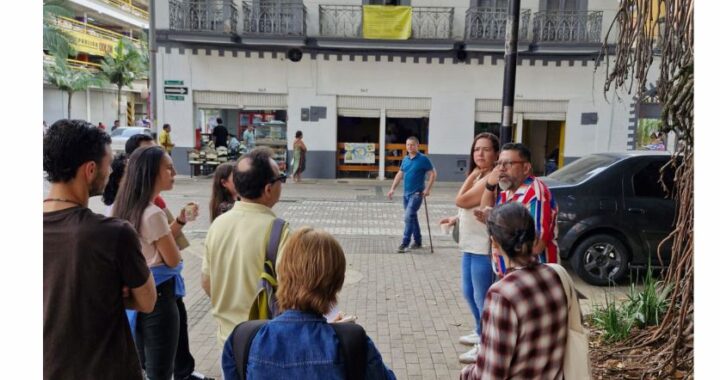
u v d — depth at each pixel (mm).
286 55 18547
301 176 19062
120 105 37406
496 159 4418
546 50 17797
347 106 18906
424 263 8156
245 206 2928
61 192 2260
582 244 6977
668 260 6949
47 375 2166
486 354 2322
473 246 4492
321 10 18344
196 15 18062
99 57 37844
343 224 11430
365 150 19344
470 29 18203
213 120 19969
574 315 2426
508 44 6398
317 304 1972
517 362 2307
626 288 6930
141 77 38906
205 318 5727
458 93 18703
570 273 7496
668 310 4480
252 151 2986
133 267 2289
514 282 2326
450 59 18547
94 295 2178
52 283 2166
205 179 18188
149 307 2420
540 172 21375
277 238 2785
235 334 2002
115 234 2227
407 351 4930
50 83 30969
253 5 18031
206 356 4785
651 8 4371
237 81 18609
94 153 2275
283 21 18094
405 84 18719
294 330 1930
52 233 2186
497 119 18828
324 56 18578
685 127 3777
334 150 19031
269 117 19922
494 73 18547
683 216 4109
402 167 8992
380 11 17953
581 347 2389
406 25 18031
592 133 18484
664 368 4148
